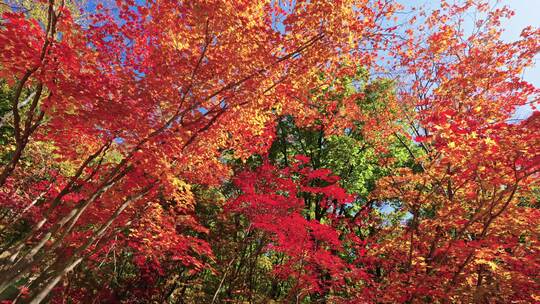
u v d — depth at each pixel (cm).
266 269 1470
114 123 486
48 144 1050
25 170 1109
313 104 864
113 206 761
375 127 1170
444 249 736
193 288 1509
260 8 547
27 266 482
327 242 903
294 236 839
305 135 1653
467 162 651
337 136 1501
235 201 954
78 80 467
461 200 841
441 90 887
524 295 646
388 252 936
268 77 573
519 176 625
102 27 512
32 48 416
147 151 519
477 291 640
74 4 773
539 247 674
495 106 791
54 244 515
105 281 1216
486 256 628
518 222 713
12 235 1191
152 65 529
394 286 750
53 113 469
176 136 533
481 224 772
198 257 1338
